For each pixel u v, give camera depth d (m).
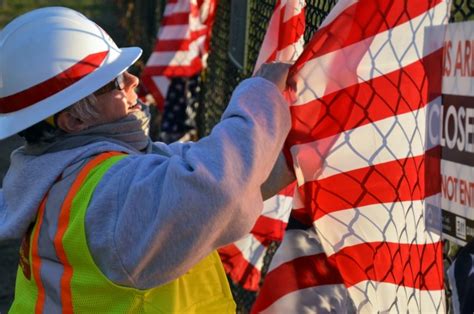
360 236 4.34
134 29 25.44
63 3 38.78
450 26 3.75
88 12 36.47
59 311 4.34
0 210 4.70
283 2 4.94
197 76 11.59
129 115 4.52
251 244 6.64
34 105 4.39
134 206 3.99
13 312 4.65
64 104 4.33
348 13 4.18
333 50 4.23
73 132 4.43
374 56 4.23
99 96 4.43
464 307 3.67
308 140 4.34
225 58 10.41
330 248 4.39
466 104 3.64
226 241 4.02
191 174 3.85
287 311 4.54
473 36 3.56
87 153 4.29
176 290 4.31
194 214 3.86
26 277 4.55
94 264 4.13
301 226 4.56
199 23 10.93
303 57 4.23
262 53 5.20
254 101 4.07
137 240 3.98
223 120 4.07
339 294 4.50
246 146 3.93
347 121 4.29
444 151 3.84
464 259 3.69
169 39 10.82
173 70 10.88
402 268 4.28
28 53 4.41
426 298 4.25
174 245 3.95
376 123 4.26
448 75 3.78
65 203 4.20
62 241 4.17
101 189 4.11
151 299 4.23
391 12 4.16
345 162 4.32
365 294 4.36
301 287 4.54
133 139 4.52
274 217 5.90
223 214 3.87
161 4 17.11
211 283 4.50
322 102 4.30
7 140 20.48
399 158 4.25
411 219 4.25
